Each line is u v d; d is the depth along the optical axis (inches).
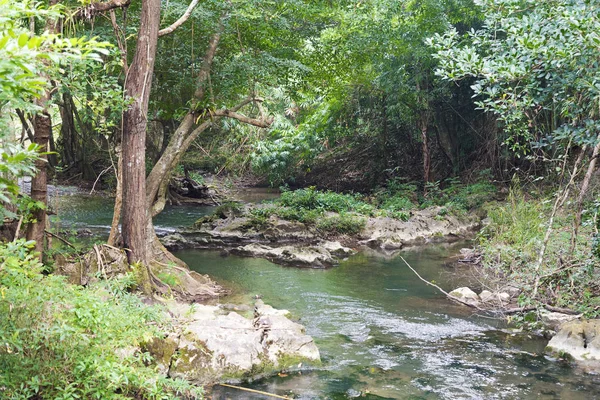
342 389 222.8
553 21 217.5
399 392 220.8
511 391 223.1
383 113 893.8
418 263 479.8
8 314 173.8
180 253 508.7
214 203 878.4
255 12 455.2
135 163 312.3
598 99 229.9
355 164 1028.5
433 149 924.6
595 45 193.3
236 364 231.1
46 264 290.8
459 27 769.6
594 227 283.6
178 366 223.9
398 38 697.0
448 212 675.4
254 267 452.8
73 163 948.0
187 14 331.3
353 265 470.9
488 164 823.7
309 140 951.6
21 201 251.6
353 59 645.3
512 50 221.0
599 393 221.6
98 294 233.8
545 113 446.0
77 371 175.5
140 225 315.3
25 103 129.4
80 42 118.8
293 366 242.4
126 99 297.4
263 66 468.8
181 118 571.8
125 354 207.0
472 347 273.0
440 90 776.9
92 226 580.4
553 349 263.6
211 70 475.8
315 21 561.9
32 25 223.6
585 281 297.7
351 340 281.4
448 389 224.2
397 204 733.9
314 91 647.8
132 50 437.1
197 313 276.7
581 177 466.6
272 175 1008.9
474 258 482.0
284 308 335.0
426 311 333.7
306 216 605.6
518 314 313.3
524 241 410.6
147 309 230.8
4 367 167.6
